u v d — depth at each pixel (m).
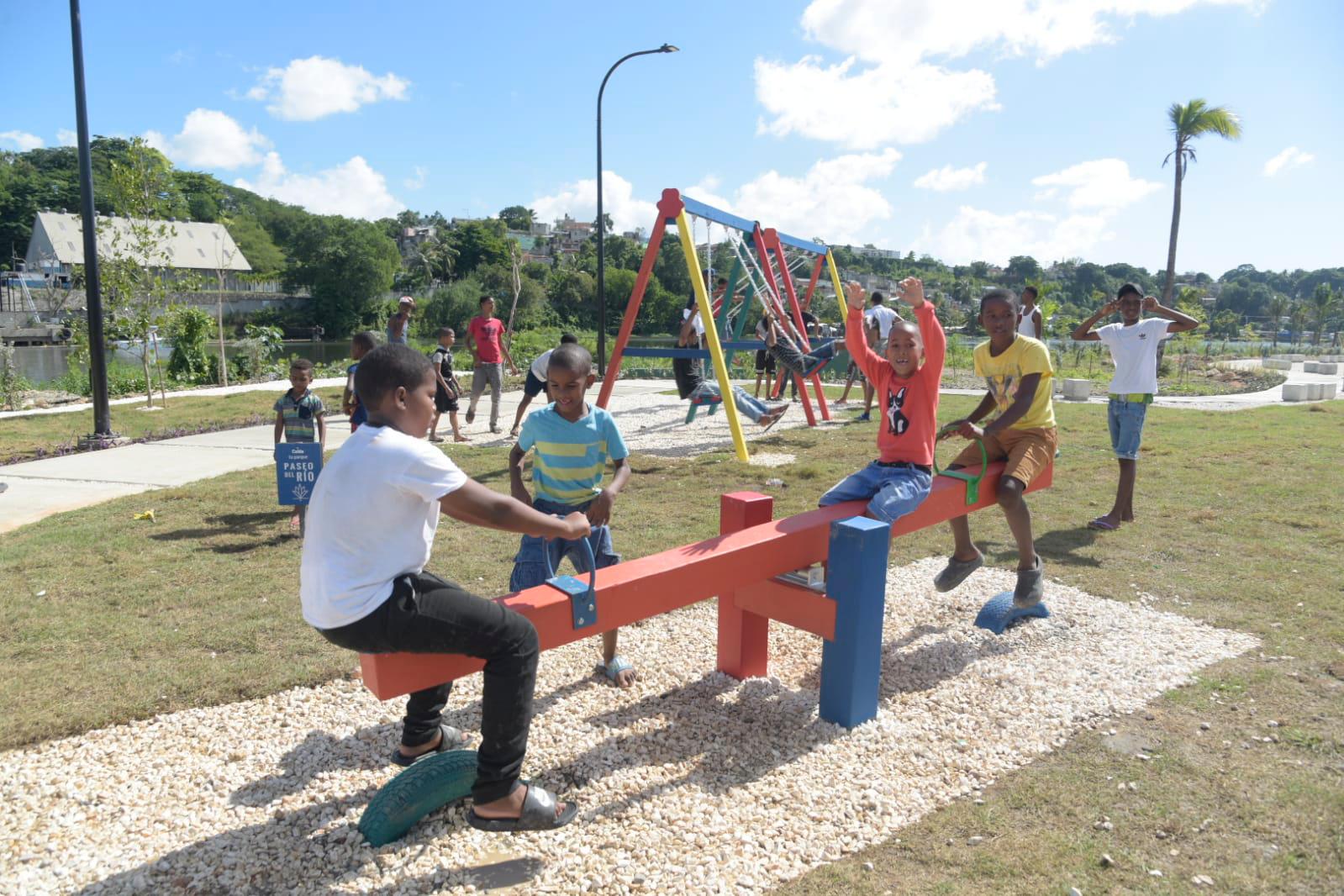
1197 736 3.30
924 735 3.38
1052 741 3.31
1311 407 14.96
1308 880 2.42
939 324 3.85
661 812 2.84
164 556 5.74
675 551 3.29
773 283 11.48
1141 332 6.21
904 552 5.89
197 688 3.76
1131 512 6.48
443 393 10.48
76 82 10.51
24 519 6.99
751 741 3.34
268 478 8.37
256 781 3.04
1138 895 2.37
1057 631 4.44
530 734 3.36
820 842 2.68
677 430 11.69
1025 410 4.30
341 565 2.30
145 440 11.16
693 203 9.74
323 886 2.47
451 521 6.86
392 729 3.41
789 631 4.63
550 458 3.69
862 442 10.34
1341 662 3.95
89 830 2.74
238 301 80.56
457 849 2.66
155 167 15.69
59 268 62.91
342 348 66.56
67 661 4.02
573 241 156.50
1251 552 5.75
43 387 18.88
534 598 2.79
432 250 105.75
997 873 2.49
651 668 4.03
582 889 2.46
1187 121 27.56
